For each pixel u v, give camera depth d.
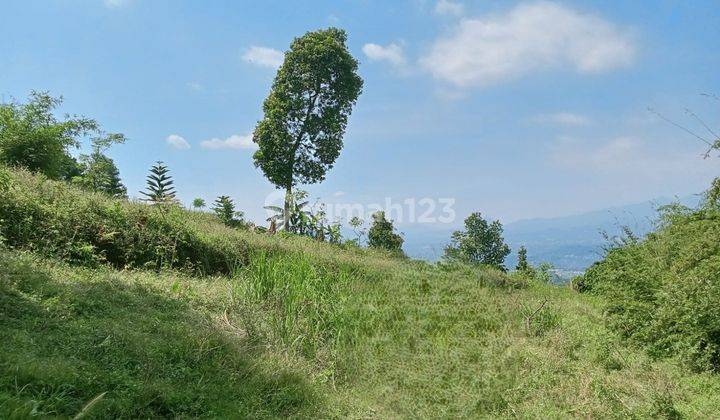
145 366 4.39
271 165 24.58
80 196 8.96
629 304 7.57
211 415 3.98
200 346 5.09
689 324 6.30
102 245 8.14
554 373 5.76
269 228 16.95
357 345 6.14
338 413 4.55
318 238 17.55
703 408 4.98
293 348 5.82
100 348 4.47
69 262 7.25
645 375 5.81
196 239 9.61
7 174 8.36
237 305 6.78
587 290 14.12
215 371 4.80
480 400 5.02
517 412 4.83
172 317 5.93
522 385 5.27
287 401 4.60
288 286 7.16
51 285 5.67
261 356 5.34
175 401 4.01
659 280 7.81
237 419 4.04
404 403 4.82
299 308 6.70
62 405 3.49
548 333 7.05
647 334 6.91
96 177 15.16
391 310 7.29
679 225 9.42
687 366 6.10
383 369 5.59
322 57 24.33
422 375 5.40
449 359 5.78
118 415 3.67
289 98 24.56
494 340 6.50
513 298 8.77
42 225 7.54
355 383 5.34
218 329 5.75
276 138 24.34
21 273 5.66
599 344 6.88
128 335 4.84
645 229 10.95
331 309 6.94
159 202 10.09
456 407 4.85
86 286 6.12
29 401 3.25
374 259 13.02
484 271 10.81
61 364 3.91
